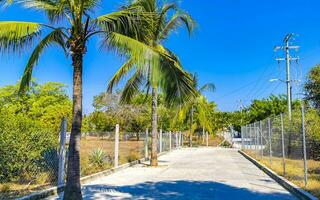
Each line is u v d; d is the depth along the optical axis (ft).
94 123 162.09
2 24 27.76
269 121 64.49
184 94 29.40
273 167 58.85
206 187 43.73
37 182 40.83
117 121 157.07
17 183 39.68
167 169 64.90
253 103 209.56
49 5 30.60
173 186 44.50
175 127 164.96
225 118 229.04
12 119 40.14
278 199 36.04
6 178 38.60
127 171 61.05
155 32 59.98
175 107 29.66
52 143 42.63
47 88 159.74
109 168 59.93
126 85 66.44
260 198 36.52
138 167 67.00
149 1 56.90
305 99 81.56
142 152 88.69
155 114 68.85
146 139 84.48
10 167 38.27
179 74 29.04
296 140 53.78
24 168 39.34
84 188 42.68
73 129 29.81
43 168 41.42
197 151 129.49
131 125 157.17
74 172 29.50
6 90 154.20
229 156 101.76
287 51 116.57
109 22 30.58
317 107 80.43
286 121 58.34
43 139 41.22
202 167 68.69
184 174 57.21
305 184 38.86
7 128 38.99
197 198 36.58
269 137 63.82
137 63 27.94
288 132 57.06
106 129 159.94
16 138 38.83
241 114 227.40
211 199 36.06
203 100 151.43
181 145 163.94
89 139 91.09
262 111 192.75
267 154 72.23
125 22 30.63
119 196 37.50
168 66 28.55
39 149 40.34
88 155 64.44
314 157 51.19
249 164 75.31
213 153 116.98
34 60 30.89
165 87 28.22
